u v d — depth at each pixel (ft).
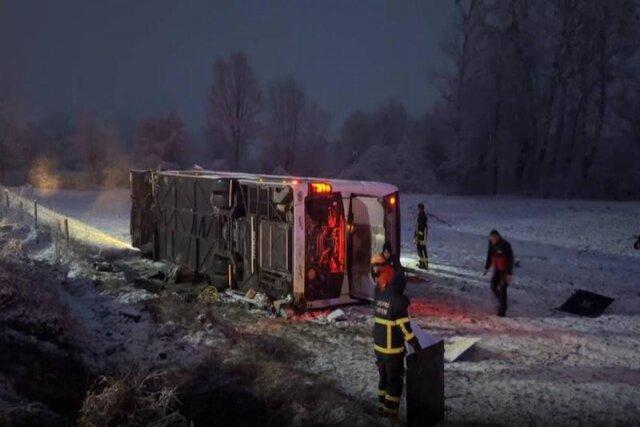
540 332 35.99
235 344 30.53
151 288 46.29
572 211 107.55
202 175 50.29
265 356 28.60
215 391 22.89
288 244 38.04
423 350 21.39
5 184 161.38
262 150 203.21
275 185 38.50
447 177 156.76
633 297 46.06
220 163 196.65
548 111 147.64
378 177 156.25
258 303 39.73
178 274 49.06
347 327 35.81
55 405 19.80
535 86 149.18
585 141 146.82
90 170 171.12
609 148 154.51
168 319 33.78
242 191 42.45
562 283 50.90
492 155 144.66
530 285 49.83
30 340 24.07
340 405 22.66
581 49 144.87
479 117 145.59
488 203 121.29
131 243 65.05
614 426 23.20
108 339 29.71
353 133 215.51
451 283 49.62
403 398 25.38
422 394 21.42
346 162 208.23
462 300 43.78
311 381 25.40
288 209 38.01
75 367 23.75
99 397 19.19
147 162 178.91
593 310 40.68
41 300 28.76
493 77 144.87
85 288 40.32
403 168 156.15
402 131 207.62
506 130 147.43
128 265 55.11
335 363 29.55
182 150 194.59
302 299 37.73
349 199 40.16
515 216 103.86
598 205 115.24
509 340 34.27
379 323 22.65
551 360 30.94
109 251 59.98
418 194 146.00
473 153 146.61
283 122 199.00
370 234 40.42
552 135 164.66
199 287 46.44
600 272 56.59
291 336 33.71
